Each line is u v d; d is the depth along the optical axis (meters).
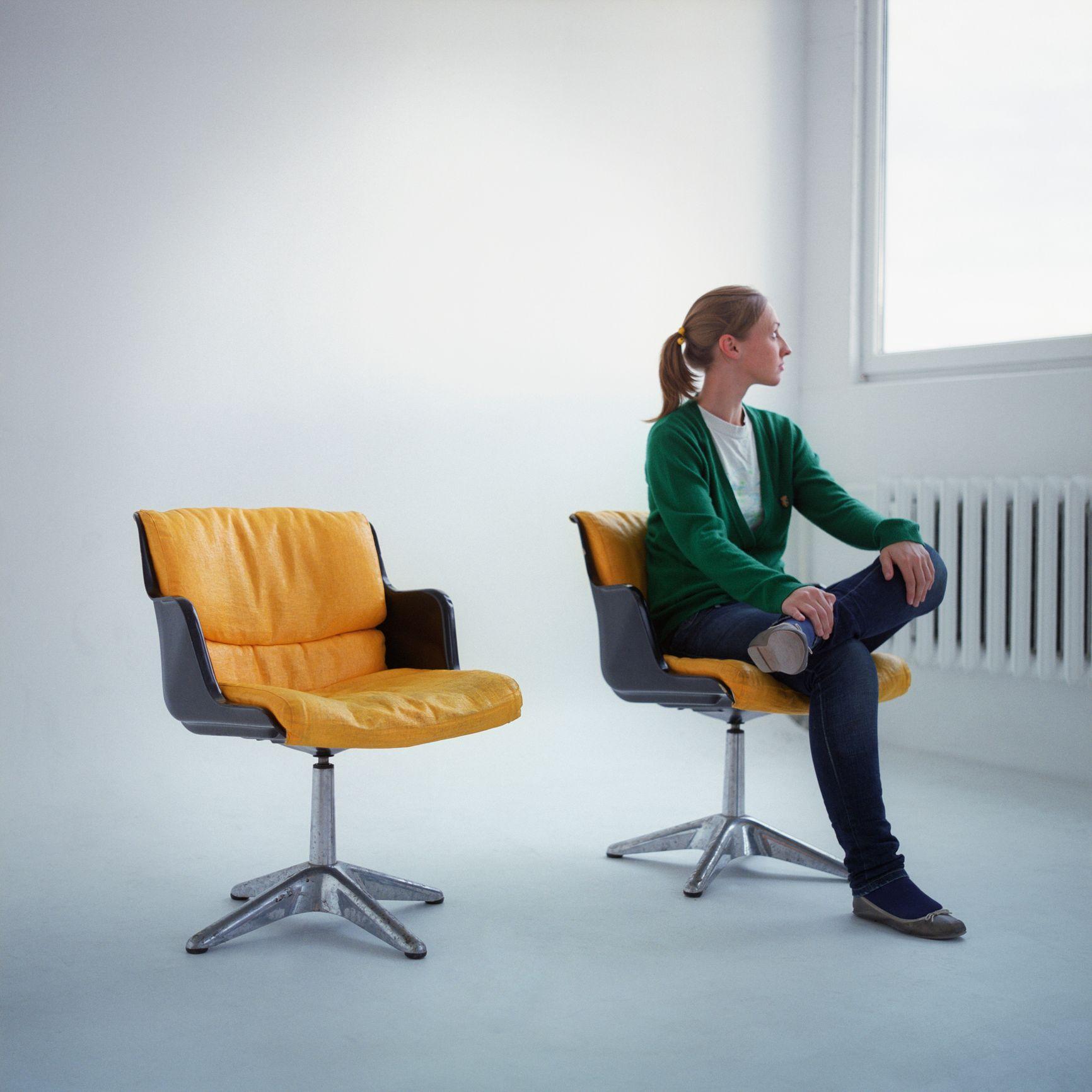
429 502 3.33
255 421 3.05
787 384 4.01
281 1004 1.69
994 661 3.30
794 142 4.03
